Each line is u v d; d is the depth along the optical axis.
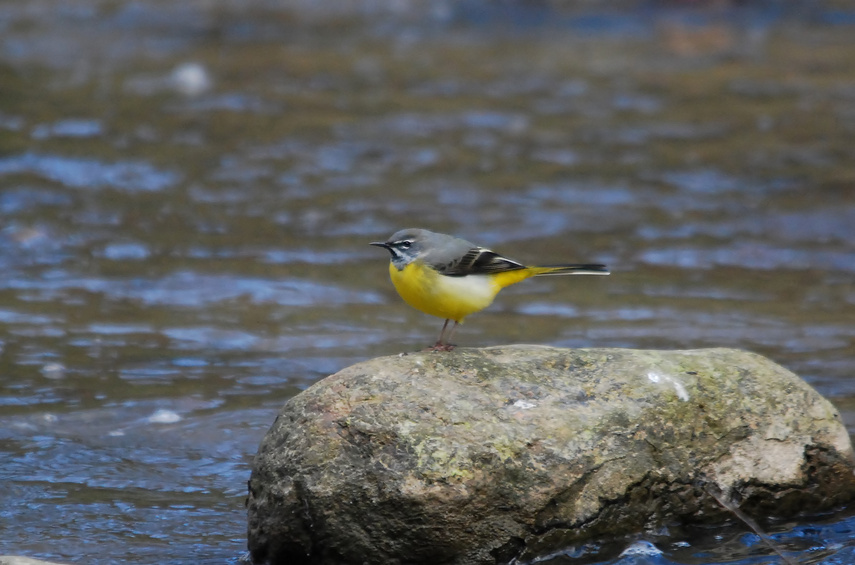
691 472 8.48
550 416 8.23
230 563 8.25
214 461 10.16
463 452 7.84
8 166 20.33
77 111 23.77
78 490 9.49
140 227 18.20
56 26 31.02
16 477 9.68
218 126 23.38
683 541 8.46
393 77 27.77
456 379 8.37
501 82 27.56
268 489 8.02
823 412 8.93
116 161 21.02
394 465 7.76
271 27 32.34
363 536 7.77
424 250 9.49
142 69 27.39
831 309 14.96
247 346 13.42
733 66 29.16
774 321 14.42
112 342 13.45
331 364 12.83
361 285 15.98
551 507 8.01
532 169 21.61
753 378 8.91
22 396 11.64
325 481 7.79
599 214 19.31
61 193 19.41
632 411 8.41
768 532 8.70
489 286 9.60
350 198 19.91
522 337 13.77
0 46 28.77
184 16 32.62
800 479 8.72
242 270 16.47
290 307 14.97
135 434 10.73
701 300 15.42
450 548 7.80
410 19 33.88
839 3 35.66
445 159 22.06
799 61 29.61
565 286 16.20
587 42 31.73
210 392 11.90
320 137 22.98
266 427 10.95
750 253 17.58
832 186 20.53
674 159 22.20
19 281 15.70
